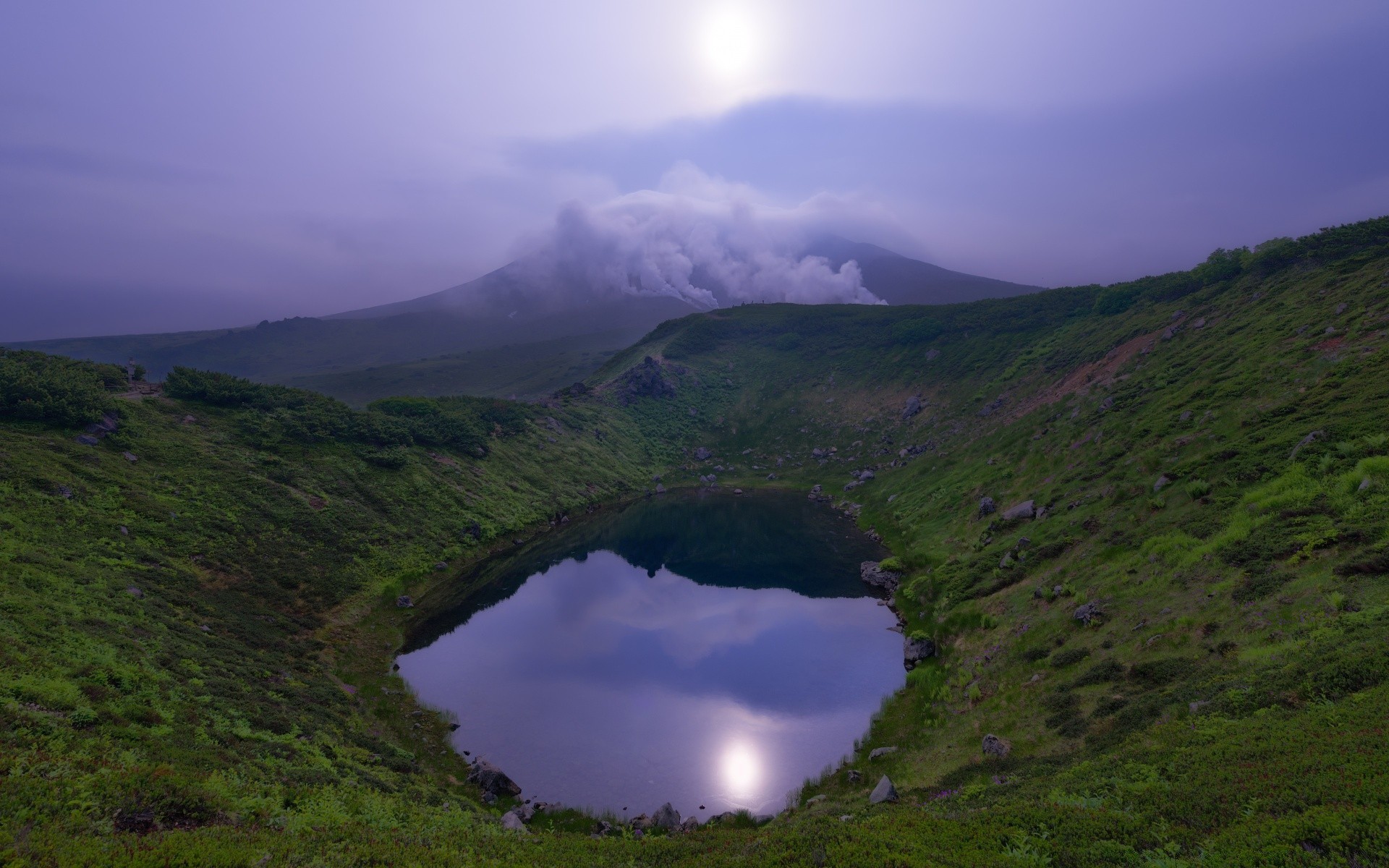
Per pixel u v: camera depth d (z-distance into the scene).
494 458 99.12
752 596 63.78
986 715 33.22
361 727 35.81
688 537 88.06
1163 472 44.94
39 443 51.84
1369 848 11.22
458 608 59.31
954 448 91.12
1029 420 78.94
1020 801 19.92
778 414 145.38
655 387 155.12
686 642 52.62
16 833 12.91
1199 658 27.14
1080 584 39.62
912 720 36.78
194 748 21.97
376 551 63.19
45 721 18.98
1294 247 66.38
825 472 117.75
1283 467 36.12
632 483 116.75
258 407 78.38
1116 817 15.77
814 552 76.88
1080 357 87.19
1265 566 29.52
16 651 23.56
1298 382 44.47
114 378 71.31
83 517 45.16
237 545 52.97
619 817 30.05
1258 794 14.64
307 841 16.23
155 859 12.72
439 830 21.17
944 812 20.81
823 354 162.38
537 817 29.92
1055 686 31.92
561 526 90.94
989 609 44.12
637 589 67.62
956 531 64.50
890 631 51.88
